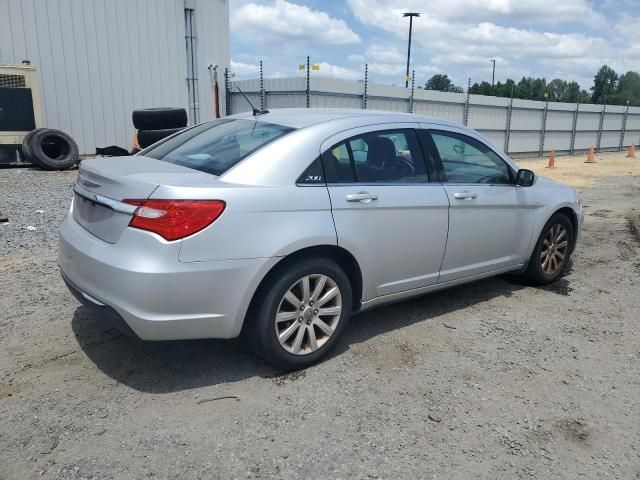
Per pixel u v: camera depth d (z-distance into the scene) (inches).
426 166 173.9
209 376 141.4
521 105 980.6
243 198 130.9
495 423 125.6
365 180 156.5
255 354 154.0
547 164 880.9
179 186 125.4
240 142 151.2
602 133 1207.6
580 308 200.2
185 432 117.7
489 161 196.1
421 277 172.9
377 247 156.7
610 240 314.8
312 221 140.5
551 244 219.9
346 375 144.6
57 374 139.3
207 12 704.4
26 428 116.9
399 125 170.9
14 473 103.3
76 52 605.0
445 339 169.0
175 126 566.3
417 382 142.4
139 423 120.3
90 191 140.6
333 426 121.9
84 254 132.4
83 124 622.2
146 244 123.0
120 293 124.0
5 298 186.7
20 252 240.1
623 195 512.7
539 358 158.6
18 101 527.5
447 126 185.6
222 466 107.5
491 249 193.9
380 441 117.3
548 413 130.6
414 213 164.4
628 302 208.2
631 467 112.5
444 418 126.7
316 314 147.0
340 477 105.8
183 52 688.4
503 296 210.5
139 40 647.8
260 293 137.1
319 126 153.4
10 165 540.7
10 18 559.8
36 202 350.3
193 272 124.3
